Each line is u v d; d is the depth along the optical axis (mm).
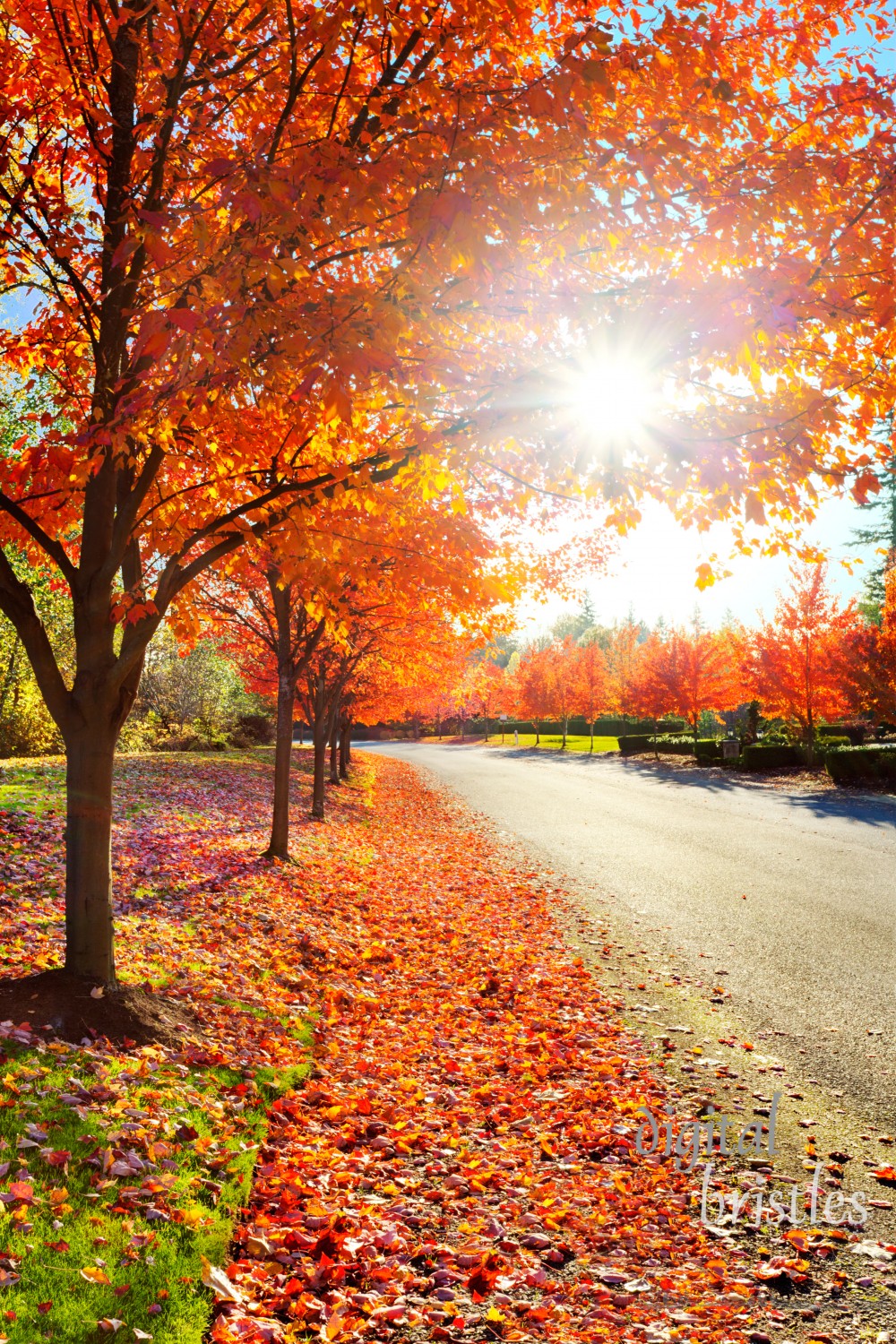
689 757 36812
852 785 22547
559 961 8812
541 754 48688
